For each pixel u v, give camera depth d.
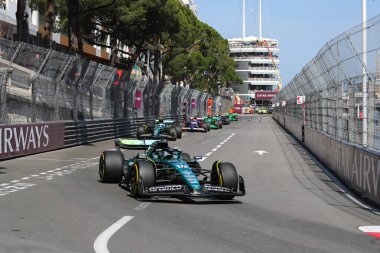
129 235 7.36
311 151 24.19
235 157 20.88
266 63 151.88
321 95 21.28
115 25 41.88
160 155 11.13
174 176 10.78
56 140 21.86
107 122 29.02
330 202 11.14
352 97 14.60
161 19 41.50
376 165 11.00
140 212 9.12
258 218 8.97
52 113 22.20
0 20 40.25
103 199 10.36
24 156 18.88
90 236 7.22
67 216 8.56
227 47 102.00
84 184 12.41
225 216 9.02
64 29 42.88
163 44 60.94
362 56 12.84
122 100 33.03
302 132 29.30
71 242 6.83
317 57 20.05
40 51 20.47
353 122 14.45
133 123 34.53
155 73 57.19
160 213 9.09
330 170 17.45
